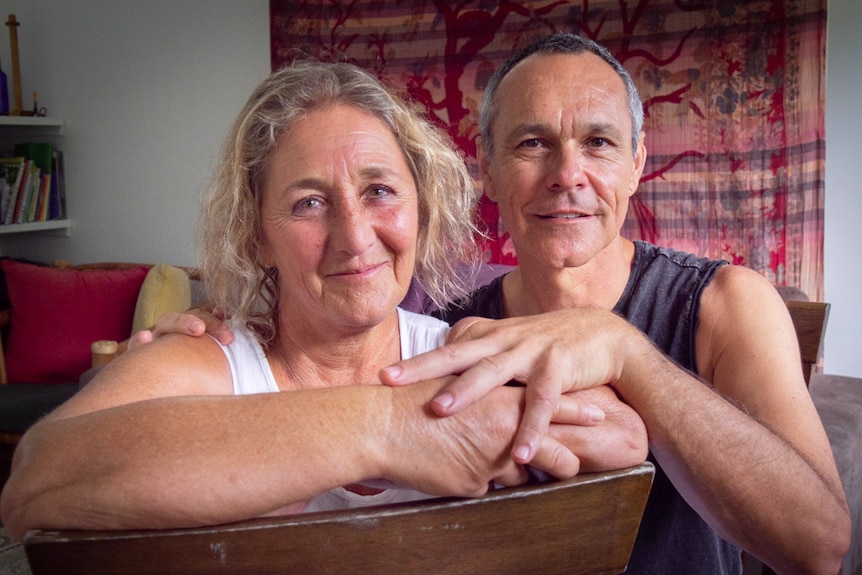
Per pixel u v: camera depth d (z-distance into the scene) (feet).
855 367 9.73
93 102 13.38
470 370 2.37
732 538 3.04
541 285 4.15
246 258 3.18
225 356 3.14
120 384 2.68
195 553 1.70
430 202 3.41
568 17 10.24
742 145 9.55
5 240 14.38
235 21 12.23
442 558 1.88
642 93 9.95
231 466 1.99
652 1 9.79
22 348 11.03
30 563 1.69
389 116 3.02
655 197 10.04
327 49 11.47
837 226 9.61
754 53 9.36
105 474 1.99
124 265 11.86
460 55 10.84
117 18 12.98
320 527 1.76
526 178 3.93
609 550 2.09
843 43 9.27
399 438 2.16
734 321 3.70
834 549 2.95
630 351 2.76
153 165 13.15
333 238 2.87
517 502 1.93
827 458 3.20
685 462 2.77
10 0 13.64
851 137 9.38
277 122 2.88
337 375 3.29
